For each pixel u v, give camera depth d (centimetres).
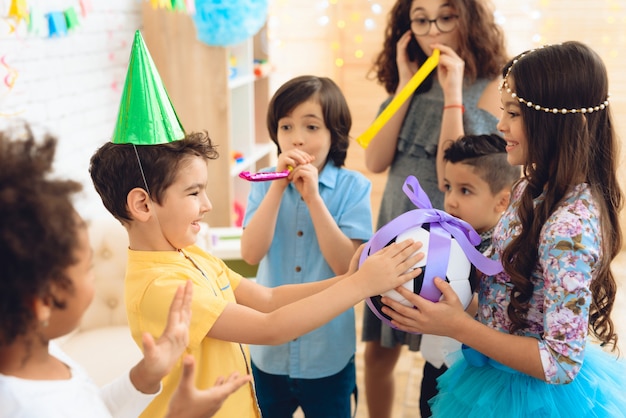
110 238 197
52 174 67
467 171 143
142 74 101
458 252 112
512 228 114
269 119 154
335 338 150
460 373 121
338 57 413
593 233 103
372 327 183
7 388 65
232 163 296
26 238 60
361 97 418
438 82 181
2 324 62
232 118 321
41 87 202
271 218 144
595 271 107
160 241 104
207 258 118
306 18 409
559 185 106
